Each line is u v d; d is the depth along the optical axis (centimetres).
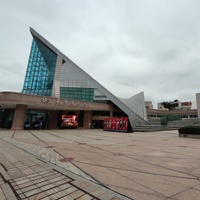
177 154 775
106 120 3130
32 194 343
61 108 3222
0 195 338
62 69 4662
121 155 748
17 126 2516
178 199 318
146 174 473
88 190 362
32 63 5006
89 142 1252
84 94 4300
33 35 5378
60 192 353
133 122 3030
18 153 777
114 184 396
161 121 3797
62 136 1748
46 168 530
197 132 1622
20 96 2450
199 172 491
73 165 570
